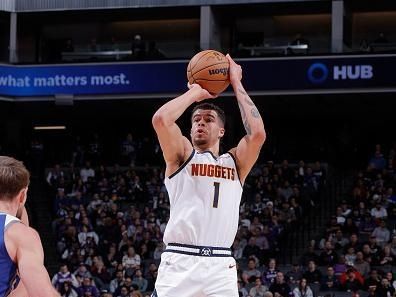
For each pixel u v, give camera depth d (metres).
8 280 6.54
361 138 42.78
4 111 42.72
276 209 34.47
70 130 45.28
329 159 41.28
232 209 8.84
